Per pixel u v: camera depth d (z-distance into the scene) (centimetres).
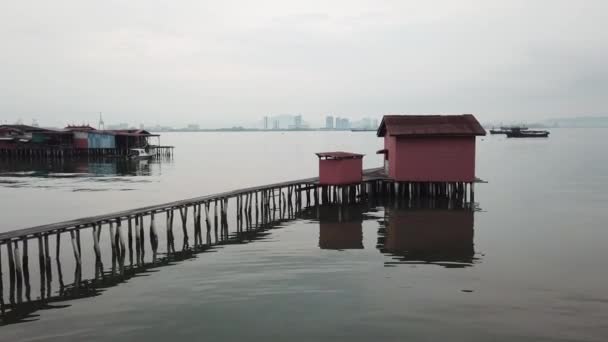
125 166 6588
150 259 1967
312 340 1185
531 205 3216
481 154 8612
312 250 2072
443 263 1855
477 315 1334
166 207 2248
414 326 1262
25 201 3462
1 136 7662
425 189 3478
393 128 3359
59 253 1989
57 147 7394
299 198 3312
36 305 1448
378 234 2384
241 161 7781
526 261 1877
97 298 1501
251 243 2225
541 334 1216
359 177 3356
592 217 2784
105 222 1947
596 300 1449
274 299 1462
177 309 1393
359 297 1474
